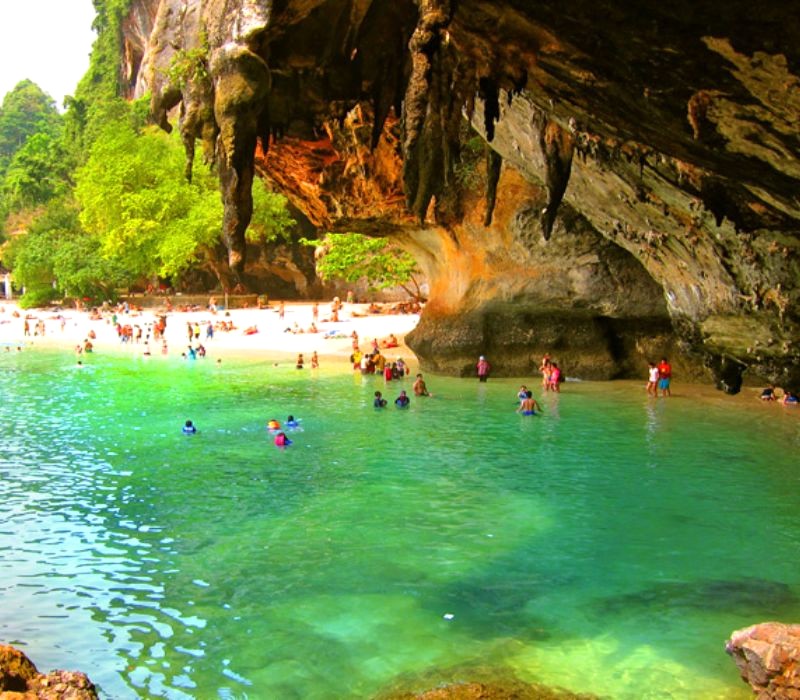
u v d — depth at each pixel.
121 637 10.26
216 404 28.00
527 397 24.88
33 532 14.38
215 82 10.95
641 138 9.74
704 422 23.20
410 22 11.80
